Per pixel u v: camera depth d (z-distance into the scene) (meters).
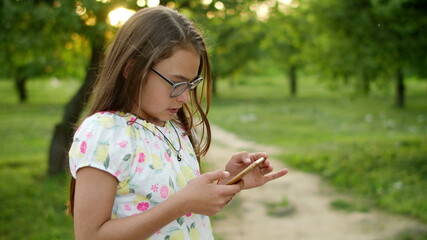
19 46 5.83
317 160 9.29
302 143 12.11
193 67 1.29
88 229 1.19
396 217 5.87
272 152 11.09
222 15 5.60
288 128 15.17
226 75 21.28
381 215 6.02
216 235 5.55
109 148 1.24
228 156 10.93
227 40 8.73
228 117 18.22
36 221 5.49
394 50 7.60
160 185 1.30
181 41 1.26
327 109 20.42
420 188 6.87
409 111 18.92
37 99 26.86
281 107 21.62
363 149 9.86
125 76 1.31
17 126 16.25
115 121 1.29
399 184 7.07
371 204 6.52
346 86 8.79
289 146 11.82
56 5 4.98
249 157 1.52
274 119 17.47
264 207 6.67
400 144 10.11
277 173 1.53
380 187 7.11
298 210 6.47
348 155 9.36
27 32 5.91
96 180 1.21
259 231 5.70
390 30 7.45
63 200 6.28
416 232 5.31
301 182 7.93
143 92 1.29
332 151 10.04
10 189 6.86
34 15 4.73
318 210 6.43
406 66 8.12
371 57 7.74
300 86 36.81
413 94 25.52
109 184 1.22
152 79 1.27
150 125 1.36
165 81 1.26
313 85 37.25
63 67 8.33
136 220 1.17
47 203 6.17
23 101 25.48
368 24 7.51
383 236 5.28
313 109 20.53
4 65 7.31
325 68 8.66
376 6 6.93
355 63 7.90
